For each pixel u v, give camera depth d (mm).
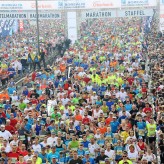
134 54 65500
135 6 83438
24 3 84312
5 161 30438
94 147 31578
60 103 39625
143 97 41219
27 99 42781
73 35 86062
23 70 65250
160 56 62594
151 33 96062
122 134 33781
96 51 69062
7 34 98312
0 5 84188
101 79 49844
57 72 54500
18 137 33875
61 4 84312
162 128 34188
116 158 30719
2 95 44094
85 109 37375
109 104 40562
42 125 34656
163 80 46000
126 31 107000
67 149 31844
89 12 85062
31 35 102312
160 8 82438
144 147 31797
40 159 29891
